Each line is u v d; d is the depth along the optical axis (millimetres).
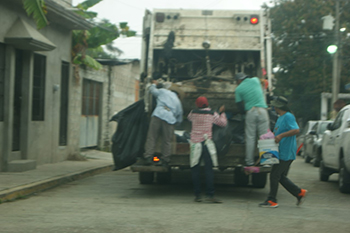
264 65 9930
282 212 7043
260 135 8234
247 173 8289
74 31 15828
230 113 9695
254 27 10070
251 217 6582
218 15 10133
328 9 33969
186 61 10727
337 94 22062
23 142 12336
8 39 11156
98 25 15844
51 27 13719
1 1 10977
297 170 15125
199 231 5656
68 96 15266
